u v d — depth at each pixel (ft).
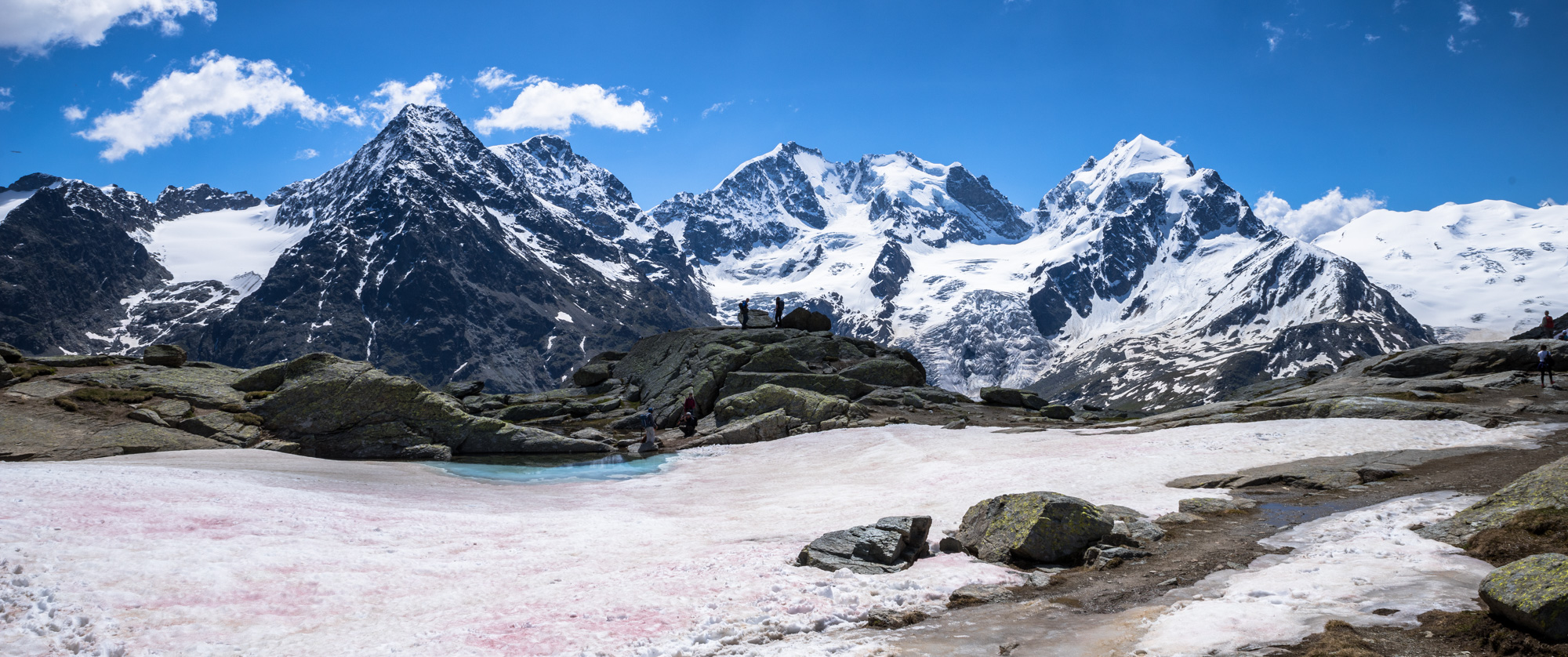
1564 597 30.37
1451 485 67.92
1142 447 104.88
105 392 138.21
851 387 191.01
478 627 41.27
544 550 60.80
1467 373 164.35
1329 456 87.40
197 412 140.46
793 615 43.47
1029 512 56.95
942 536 62.44
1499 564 43.04
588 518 76.43
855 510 75.36
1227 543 55.36
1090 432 131.13
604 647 38.32
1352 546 49.47
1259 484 76.74
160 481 77.05
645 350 240.53
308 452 139.85
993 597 46.47
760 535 65.31
